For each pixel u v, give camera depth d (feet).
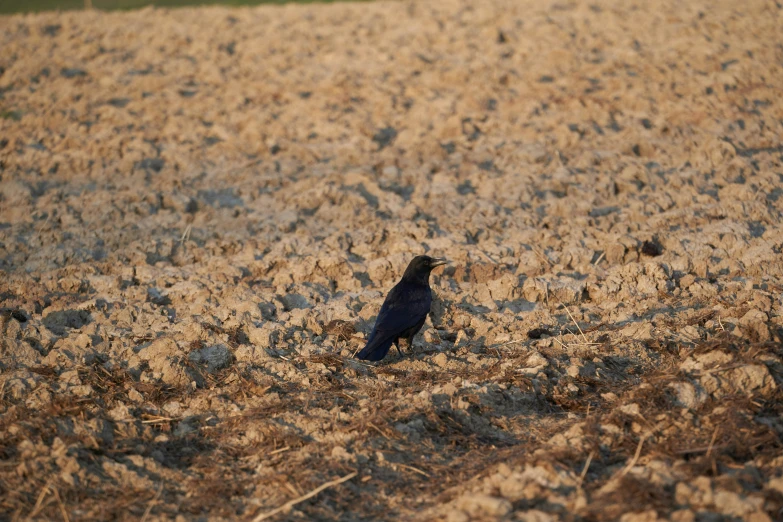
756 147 136.87
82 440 69.31
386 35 205.46
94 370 81.56
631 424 67.31
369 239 112.68
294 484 63.41
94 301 97.14
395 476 65.16
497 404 75.10
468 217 118.52
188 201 126.62
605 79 167.12
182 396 78.43
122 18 237.25
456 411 72.90
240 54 199.72
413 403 73.92
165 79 179.52
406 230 114.52
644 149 138.62
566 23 202.59
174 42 206.59
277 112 164.14
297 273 104.37
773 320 83.41
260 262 106.93
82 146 149.69
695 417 67.62
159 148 149.38
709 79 161.48
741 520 53.78
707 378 70.28
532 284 98.43
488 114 156.87
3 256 112.37
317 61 191.72
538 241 111.04
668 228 112.78
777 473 59.26
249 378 80.84
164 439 71.67
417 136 149.18
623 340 85.25
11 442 69.05
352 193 126.52
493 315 94.43
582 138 144.05
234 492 63.93
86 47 199.31
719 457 61.36
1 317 91.66
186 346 85.46
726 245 105.81
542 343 86.89
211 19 233.14
